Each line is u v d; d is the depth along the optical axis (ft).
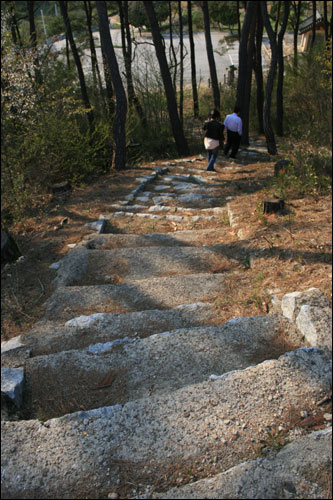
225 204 25.14
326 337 10.33
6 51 27.07
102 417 8.39
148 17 43.24
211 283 14.74
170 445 7.79
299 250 15.62
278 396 8.73
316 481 6.82
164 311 13.02
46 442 7.95
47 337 12.03
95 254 17.53
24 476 7.37
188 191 28.50
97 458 7.63
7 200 22.03
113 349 11.17
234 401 8.61
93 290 14.71
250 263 15.94
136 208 24.80
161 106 54.24
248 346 10.93
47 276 16.26
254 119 67.67
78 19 66.95
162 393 9.54
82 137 32.45
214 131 35.04
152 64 54.34
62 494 7.11
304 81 51.60
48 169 28.32
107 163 36.58
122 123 33.63
